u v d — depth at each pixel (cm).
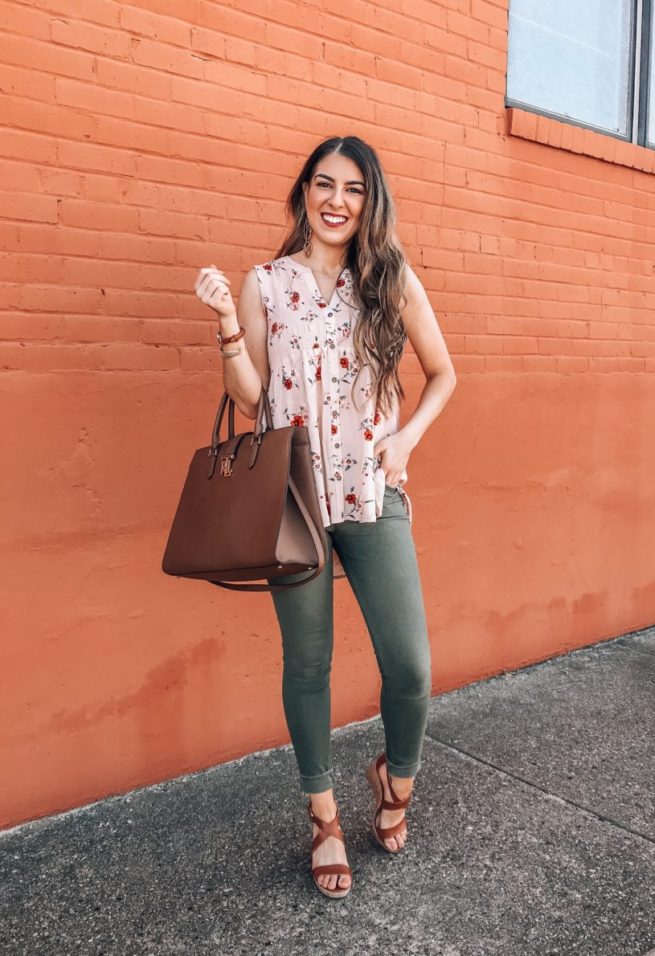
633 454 415
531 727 313
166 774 267
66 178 235
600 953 191
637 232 405
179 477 262
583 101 396
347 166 203
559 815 251
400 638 208
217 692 277
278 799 256
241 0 265
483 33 334
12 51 224
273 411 206
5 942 192
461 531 343
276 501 181
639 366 413
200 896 210
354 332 205
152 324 253
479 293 342
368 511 203
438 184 324
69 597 243
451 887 214
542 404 370
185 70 255
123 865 221
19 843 231
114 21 240
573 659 388
